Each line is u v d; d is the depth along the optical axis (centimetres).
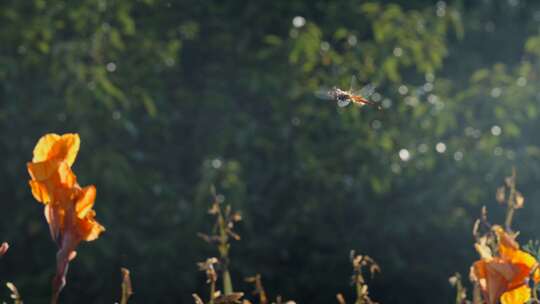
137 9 1870
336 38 1867
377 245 1766
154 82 1770
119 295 1680
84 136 1634
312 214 1722
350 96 647
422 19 1834
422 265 1764
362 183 1728
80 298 1681
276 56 1822
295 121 1764
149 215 1689
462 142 1764
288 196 1748
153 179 1692
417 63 1850
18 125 1670
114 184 1611
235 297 542
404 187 1773
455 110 1784
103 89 1639
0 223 1666
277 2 1884
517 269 464
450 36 2102
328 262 1728
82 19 1709
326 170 1720
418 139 1777
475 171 1733
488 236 628
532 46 1861
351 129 1745
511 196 610
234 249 1697
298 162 1720
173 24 1895
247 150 1772
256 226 1759
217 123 1812
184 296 1700
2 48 1700
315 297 1767
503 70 1903
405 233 1722
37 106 1664
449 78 2045
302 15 1959
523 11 2116
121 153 1733
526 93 1772
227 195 1625
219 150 1736
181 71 1894
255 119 1809
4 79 1638
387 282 1775
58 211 436
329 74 1872
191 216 1656
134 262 1666
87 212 441
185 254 1670
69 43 1644
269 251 1731
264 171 1766
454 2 2062
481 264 478
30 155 1675
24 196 1675
